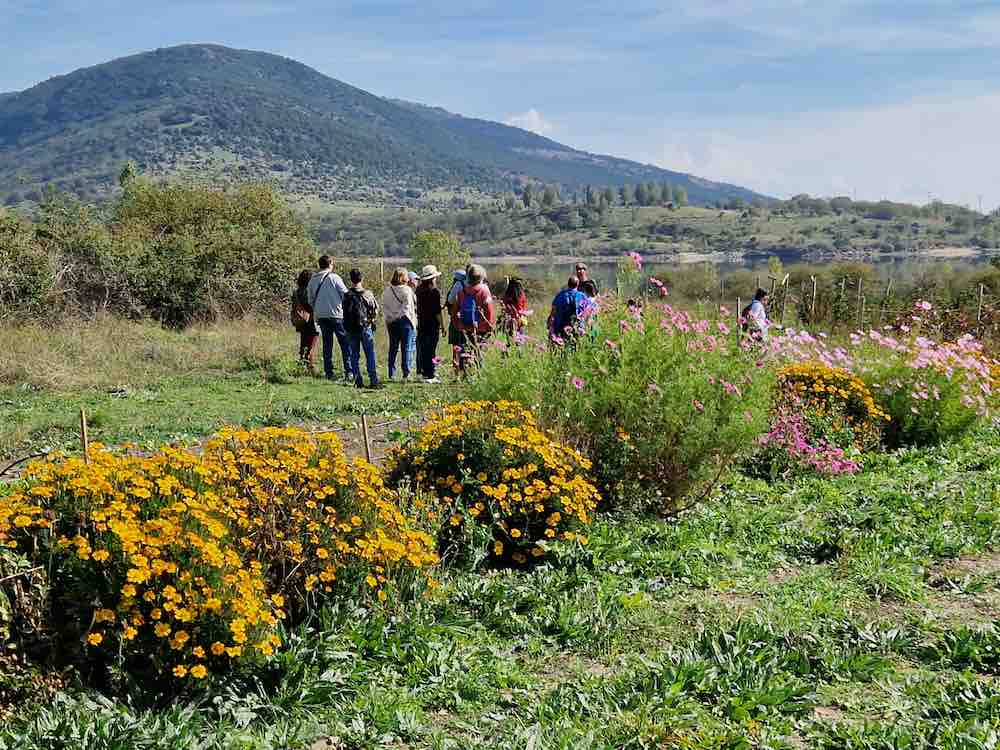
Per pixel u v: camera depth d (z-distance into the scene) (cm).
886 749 460
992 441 1212
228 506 549
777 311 2212
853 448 1105
